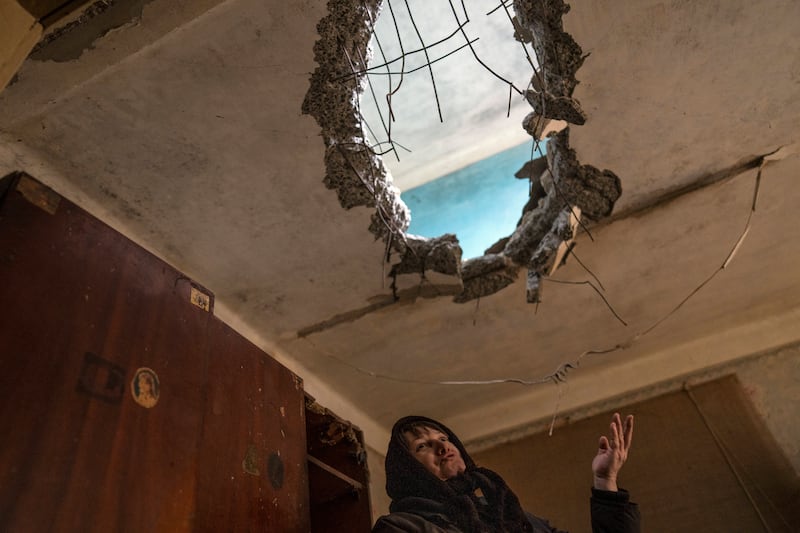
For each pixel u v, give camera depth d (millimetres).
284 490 1596
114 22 2266
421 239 3412
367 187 2934
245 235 3098
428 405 4609
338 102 2637
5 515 931
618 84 2797
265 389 1701
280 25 2389
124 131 2604
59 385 1084
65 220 1232
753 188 3305
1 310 1042
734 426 4094
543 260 3373
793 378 4148
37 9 1636
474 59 3781
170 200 2879
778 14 2594
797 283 4105
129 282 1322
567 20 2584
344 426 2150
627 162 3148
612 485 1913
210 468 1349
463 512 1655
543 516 4141
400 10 3498
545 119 2865
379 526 1534
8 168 2525
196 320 1487
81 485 1051
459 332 3918
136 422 1199
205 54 2416
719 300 4113
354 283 3484
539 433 4559
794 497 3707
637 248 3549
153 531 1136
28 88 2395
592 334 4191
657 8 2547
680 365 4445
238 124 2660
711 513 3811
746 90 2879
